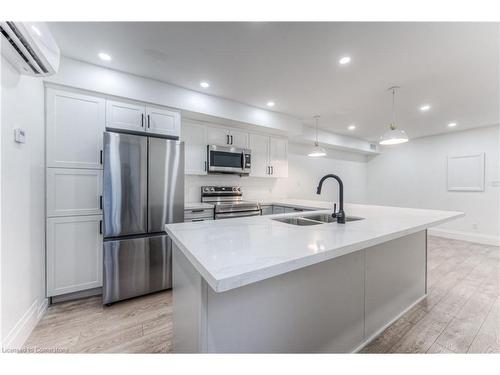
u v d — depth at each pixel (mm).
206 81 2635
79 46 1981
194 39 1882
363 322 1613
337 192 5910
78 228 2205
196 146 3361
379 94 2961
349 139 5438
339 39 1860
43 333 1728
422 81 2578
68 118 2170
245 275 786
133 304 2193
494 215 4387
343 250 1103
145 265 2350
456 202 4867
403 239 2006
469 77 2475
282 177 4410
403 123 4293
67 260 2154
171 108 2754
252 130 3879
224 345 1011
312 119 4090
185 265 1175
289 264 903
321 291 1348
